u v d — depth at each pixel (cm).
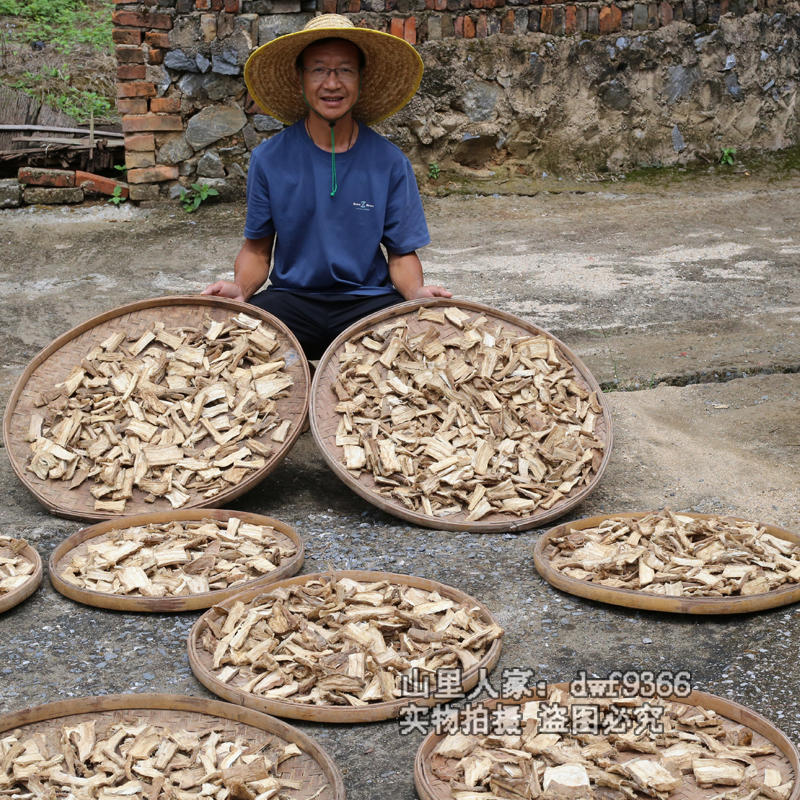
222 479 314
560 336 493
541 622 254
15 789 185
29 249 656
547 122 816
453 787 187
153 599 255
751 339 480
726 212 748
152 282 593
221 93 739
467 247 669
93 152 747
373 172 362
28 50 868
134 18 714
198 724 208
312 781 191
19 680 229
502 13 784
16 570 274
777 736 197
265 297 365
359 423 326
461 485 312
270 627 237
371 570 278
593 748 196
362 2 755
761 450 361
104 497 312
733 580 258
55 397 333
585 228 711
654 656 237
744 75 852
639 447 368
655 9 814
